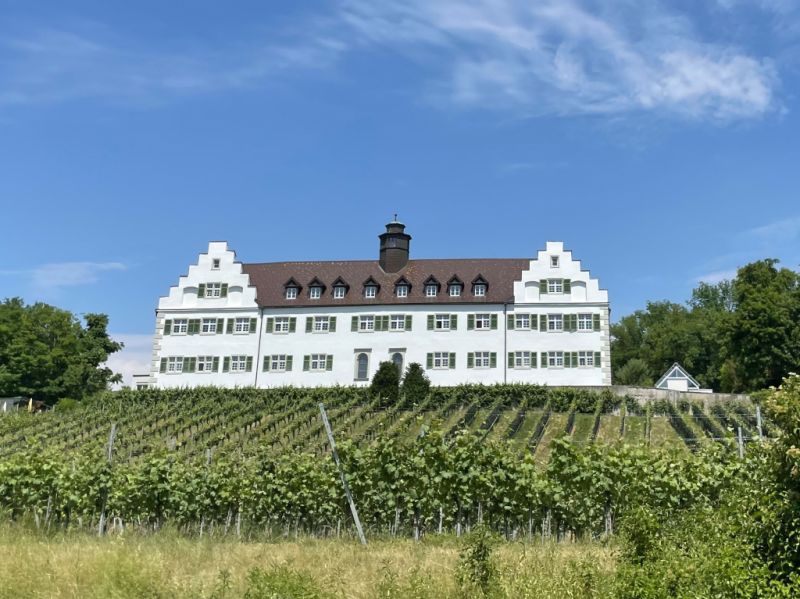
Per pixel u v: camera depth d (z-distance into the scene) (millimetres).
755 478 12703
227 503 27125
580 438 53938
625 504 21812
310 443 53875
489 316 73812
